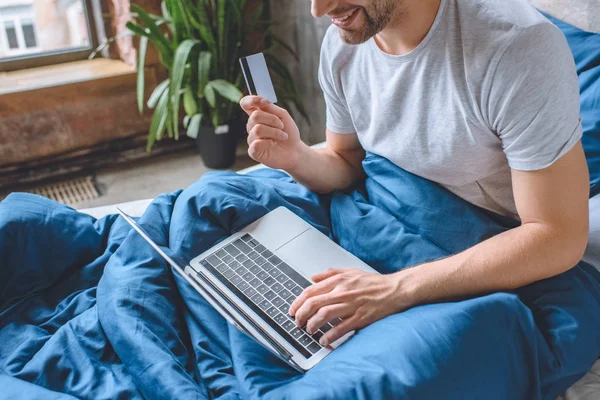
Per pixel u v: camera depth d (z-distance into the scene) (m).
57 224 1.20
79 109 2.69
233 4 2.38
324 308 0.95
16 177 2.68
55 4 2.75
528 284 1.03
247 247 1.13
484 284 0.96
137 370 0.94
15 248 1.15
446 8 0.98
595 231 1.18
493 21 0.94
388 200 1.18
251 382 0.90
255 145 1.18
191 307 1.05
